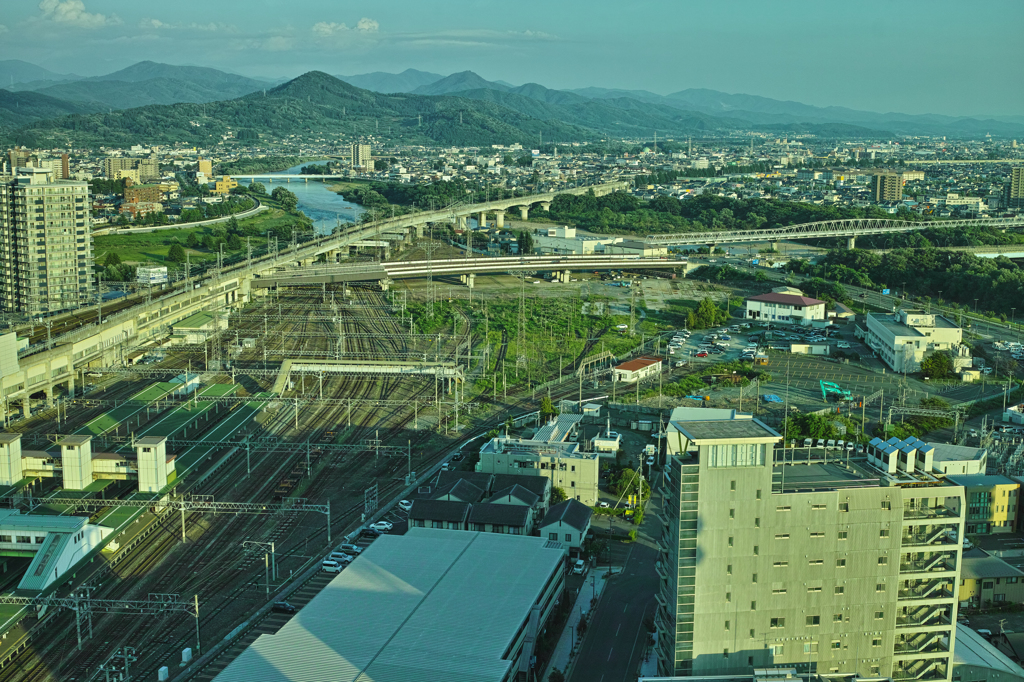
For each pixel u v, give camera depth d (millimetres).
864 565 155250
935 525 157625
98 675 169375
